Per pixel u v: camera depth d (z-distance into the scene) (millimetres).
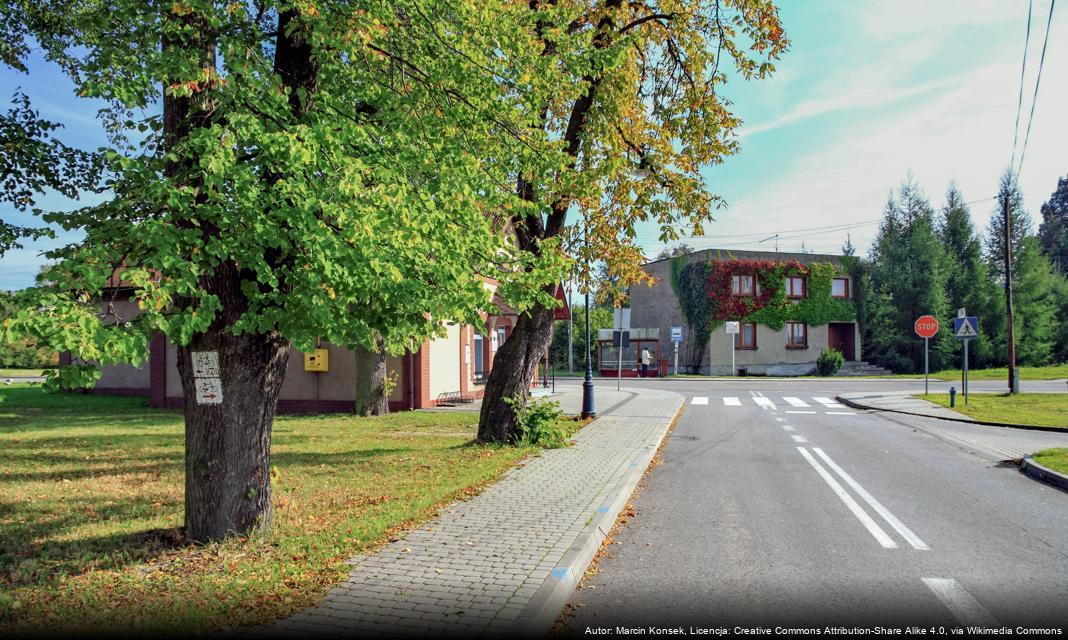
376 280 5332
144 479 8984
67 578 4867
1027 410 18875
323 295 5102
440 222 5816
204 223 5176
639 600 4742
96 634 3877
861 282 45781
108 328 4430
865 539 6293
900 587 4953
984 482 9148
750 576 5246
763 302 43125
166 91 5215
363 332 5840
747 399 24281
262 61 5910
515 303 7312
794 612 4473
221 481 5715
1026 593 4809
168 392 20875
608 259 13086
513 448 11406
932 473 9844
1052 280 47719
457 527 6262
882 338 45594
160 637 3832
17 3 8406
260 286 5637
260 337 5848
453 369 22469
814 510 7504
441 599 4414
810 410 20312
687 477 9562
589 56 8562
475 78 7160
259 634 3848
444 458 10469
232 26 5781
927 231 47438
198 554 5379
